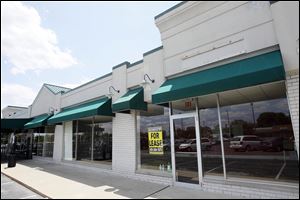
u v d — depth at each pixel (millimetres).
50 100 16547
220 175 6594
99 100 11430
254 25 6035
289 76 5332
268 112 6355
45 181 9000
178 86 6695
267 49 5828
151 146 8609
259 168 6078
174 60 7766
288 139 5844
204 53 6992
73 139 13609
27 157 18531
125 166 9258
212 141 6945
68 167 12648
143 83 8602
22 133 20406
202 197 6074
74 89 13750
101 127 11352
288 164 5676
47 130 16750
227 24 6570
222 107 7074
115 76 10469
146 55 8859
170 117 7938
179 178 7418
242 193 5945
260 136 6309
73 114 11344
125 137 9492
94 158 11508
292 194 5172
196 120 7246
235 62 6301
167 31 8133
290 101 5262
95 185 7969
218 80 5711
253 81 5117
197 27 7273
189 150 7305
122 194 6688
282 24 5262
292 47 5078
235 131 6707
